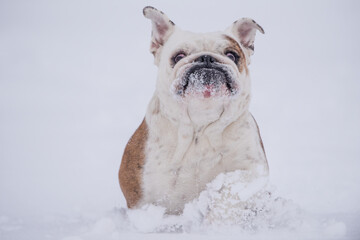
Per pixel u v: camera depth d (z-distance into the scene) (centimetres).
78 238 543
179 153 623
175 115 618
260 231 579
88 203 807
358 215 662
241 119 633
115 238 552
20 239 563
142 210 622
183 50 628
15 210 775
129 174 644
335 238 530
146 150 637
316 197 783
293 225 594
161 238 547
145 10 681
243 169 626
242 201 604
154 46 697
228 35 668
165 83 629
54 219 695
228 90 596
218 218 597
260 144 664
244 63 646
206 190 634
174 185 631
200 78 583
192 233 591
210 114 607
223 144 628
